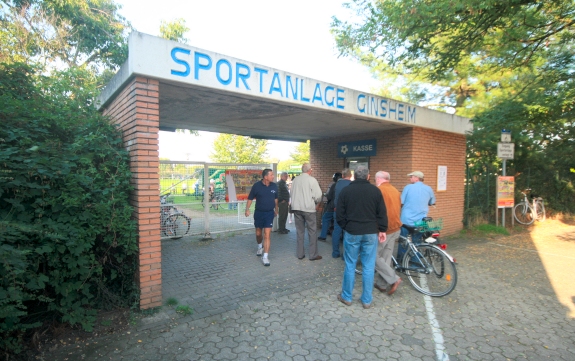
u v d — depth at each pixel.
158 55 3.71
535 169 11.09
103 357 2.97
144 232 3.73
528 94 9.10
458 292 4.62
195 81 4.01
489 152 10.25
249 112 5.88
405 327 3.61
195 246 7.27
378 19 7.08
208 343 3.23
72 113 4.23
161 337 3.32
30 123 3.61
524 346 3.25
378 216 4.03
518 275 5.39
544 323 3.73
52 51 12.40
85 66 13.04
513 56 8.45
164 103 5.14
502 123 9.25
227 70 4.29
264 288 4.70
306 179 6.02
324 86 5.45
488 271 5.59
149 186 3.76
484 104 12.22
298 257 6.18
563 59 8.64
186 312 3.84
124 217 3.57
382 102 6.45
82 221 3.37
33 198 3.25
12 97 4.10
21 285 2.85
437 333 3.48
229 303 4.17
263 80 4.67
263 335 3.40
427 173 7.74
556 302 4.31
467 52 7.56
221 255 6.50
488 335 3.45
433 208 7.94
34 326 2.95
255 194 5.94
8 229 2.73
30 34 11.80
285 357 3.02
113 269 3.79
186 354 3.05
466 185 9.92
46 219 3.19
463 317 3.86
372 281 4.06
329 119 6.54
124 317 3.66
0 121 3.31
